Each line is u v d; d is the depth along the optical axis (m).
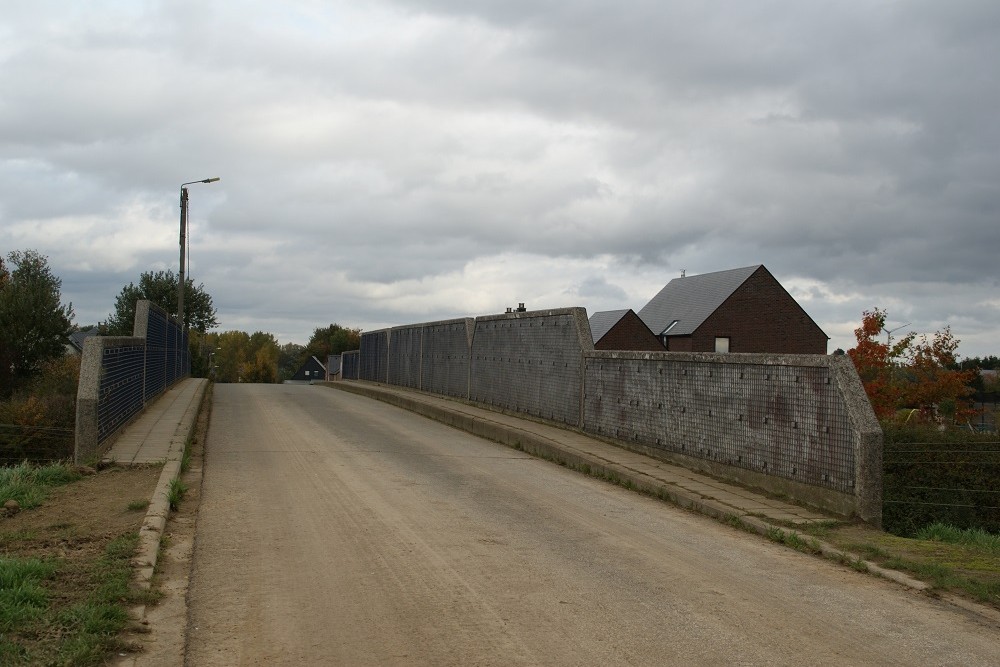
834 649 5.24
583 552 7.65
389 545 7.61
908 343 33.03
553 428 16.58
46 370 35.28
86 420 11.11
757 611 6.00
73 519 7.94
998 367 75.31
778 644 5.30
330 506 9.31
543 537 8.21
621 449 13.99
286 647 5.04
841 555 7.60
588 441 14.84
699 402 12.06
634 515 9.59
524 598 6.13
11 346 34.22
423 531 8.21
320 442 15.09
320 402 25.94
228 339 126.12
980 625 5.80
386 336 33.84
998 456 16.42
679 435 12.56
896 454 16.53
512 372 19.38
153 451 12.00
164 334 23.83
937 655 5.18
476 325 22.00
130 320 55.50
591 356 15.48
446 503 9.76
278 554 7.22
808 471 9.77
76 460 11.09
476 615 5.71
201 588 6.21
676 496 10.40
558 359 16.95
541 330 17.88
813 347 55.66
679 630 5.52
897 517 15.38
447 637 5.26
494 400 20.45
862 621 5.84
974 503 15.68
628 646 5.18
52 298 35.47
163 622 5.40
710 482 11.16
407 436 16.83
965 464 16.25
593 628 5.51
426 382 26.84
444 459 13.62
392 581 6.48
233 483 10.62
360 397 29.81
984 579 6.77
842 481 9.20
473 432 18.25
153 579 6.28
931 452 16.55
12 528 7.55
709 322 54.22
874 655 5.15
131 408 15.51
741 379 11.09
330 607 5.82
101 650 4.67
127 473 10.48
